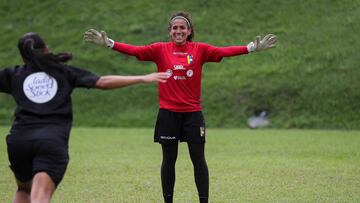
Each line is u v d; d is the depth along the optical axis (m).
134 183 35.16
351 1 97.31
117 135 65.75
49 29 100.31
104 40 25.50
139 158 46.81
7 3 107.56
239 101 80.75
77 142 58.53
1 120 81.62
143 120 79.88
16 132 18.91
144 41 94.94
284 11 98.06
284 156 47.81
